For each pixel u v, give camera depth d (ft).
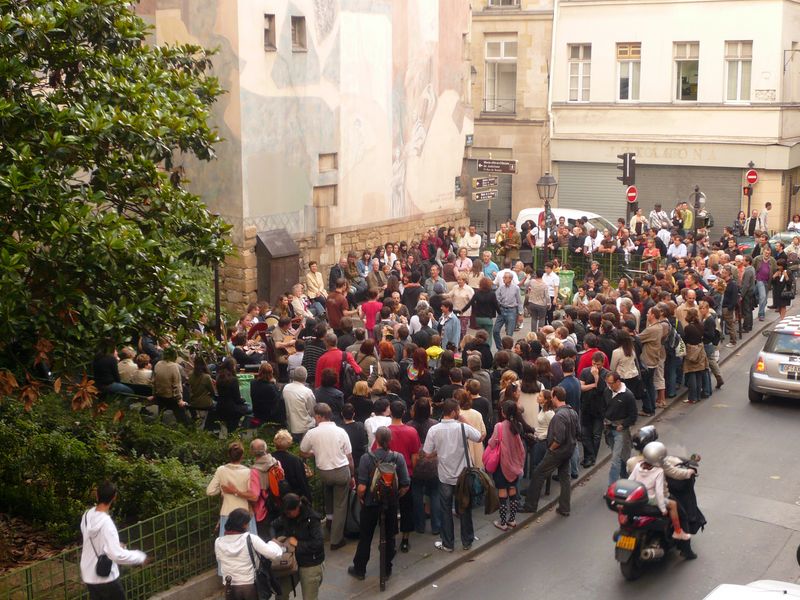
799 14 130.31
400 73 100.48
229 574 31.19
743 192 120.67
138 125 39.86
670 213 133.28
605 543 42.50
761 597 27.14
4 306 33.40
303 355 53.36
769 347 63.82
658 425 59.62
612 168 136.36
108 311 35.86
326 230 91.66
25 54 39.63
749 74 128.16
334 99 91.56
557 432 44.70
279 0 84.43
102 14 41.98
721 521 44.68
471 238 101.96
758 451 54.54
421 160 105.60
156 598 34.81
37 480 42.42
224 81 81.66
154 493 39.37
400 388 45.52
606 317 58.44
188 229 42.70
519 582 38.70
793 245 107.04
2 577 32.63
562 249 99.09
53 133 38.01
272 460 36.73
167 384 49.44
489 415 45.96
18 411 46.50
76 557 33.22
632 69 134.31
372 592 37.09
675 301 71.77
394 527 38.22
